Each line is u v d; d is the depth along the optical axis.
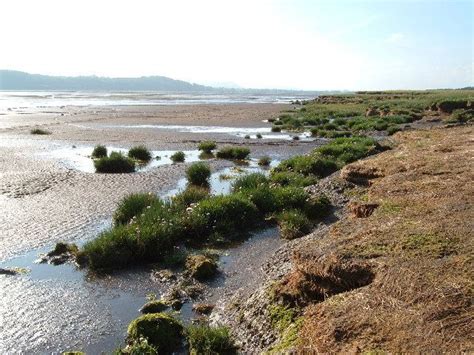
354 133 41.34
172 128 50.31
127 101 125.44
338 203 17.20
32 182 22.19
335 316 6.40
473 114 47.06
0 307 9.97
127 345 8.37
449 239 7.90
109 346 8.52
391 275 6.99
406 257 7.48
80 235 14.66
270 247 13.79
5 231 14.89
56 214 16.86
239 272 11.95
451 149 18.75
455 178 13.17
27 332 8.98
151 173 25.00
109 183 22.34
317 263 8.16
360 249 8.15
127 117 64.12
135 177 23.91
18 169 25.58
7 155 30.38
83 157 30.56
